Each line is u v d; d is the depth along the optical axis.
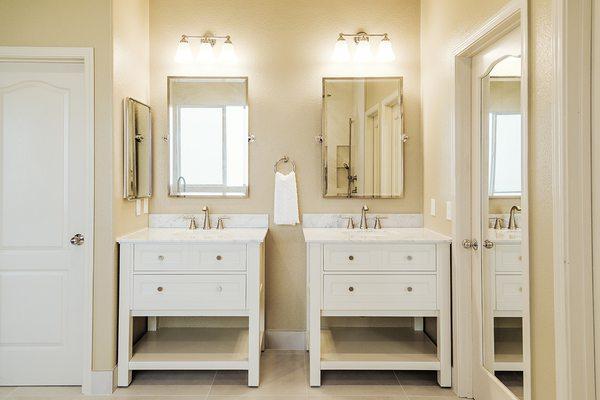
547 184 1.67
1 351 2.62
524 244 1.80
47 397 2.50
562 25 1.57
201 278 2.63
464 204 2.56
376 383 2.72
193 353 2.76
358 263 2.64
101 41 2.58
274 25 3.30
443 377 2.64
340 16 3.31
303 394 2.56
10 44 2.56
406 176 3.30
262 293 3.09
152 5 3.28
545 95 1.68
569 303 1.55
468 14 2.38
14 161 2.62
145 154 3.10
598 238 1.53
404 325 3.30
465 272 2.55
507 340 2.16
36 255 2.62
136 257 2.62
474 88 2.52
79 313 2.63
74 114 2.64
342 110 3.27
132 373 2.80
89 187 2.57
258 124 3.29
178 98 3.27
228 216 3.27
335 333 3.16
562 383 1.56
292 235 3.28
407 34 3.30
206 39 3.23
